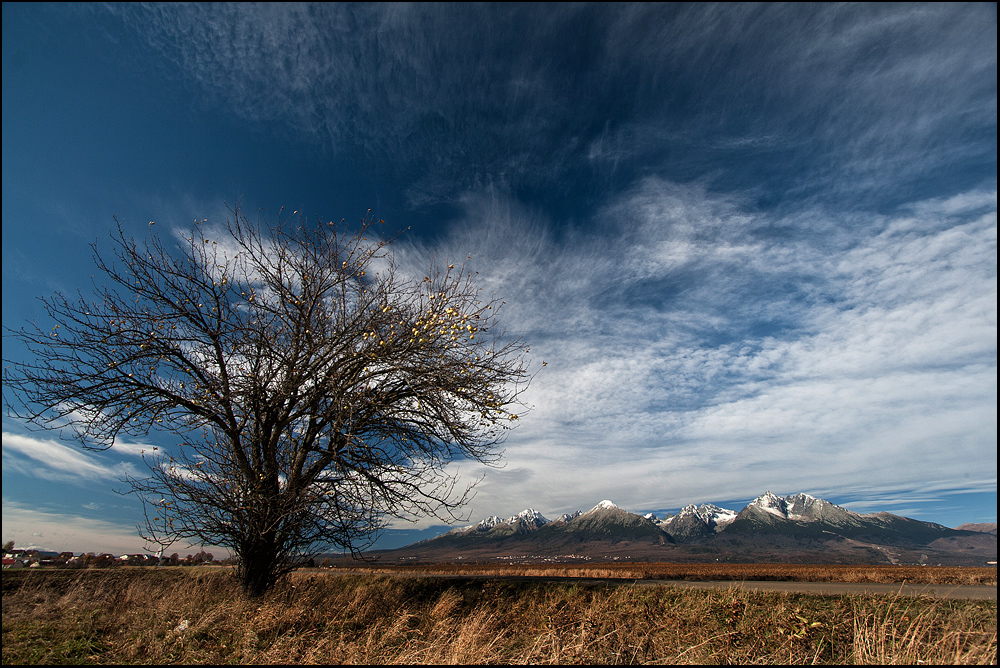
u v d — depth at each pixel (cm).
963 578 1989
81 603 1175
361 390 1185
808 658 836
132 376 1162
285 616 1058
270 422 1234
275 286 1212
